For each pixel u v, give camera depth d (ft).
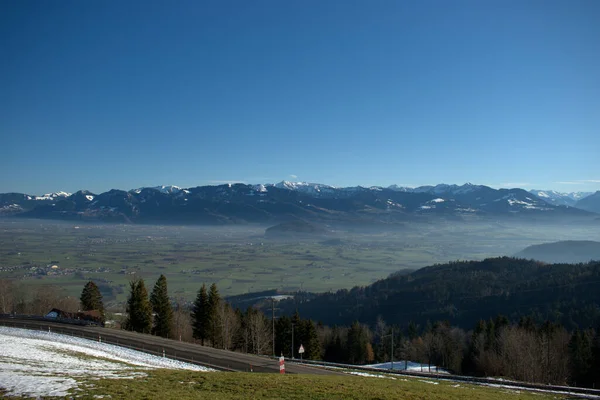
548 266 622.13
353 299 616.80
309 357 283.79
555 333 273.13
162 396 76.95
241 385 94.27
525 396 116.98
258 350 261.85
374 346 368.07
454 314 495.41
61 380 84.58
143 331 266.16
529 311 457.68
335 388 96.17
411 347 337.11
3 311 353.72
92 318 280.10
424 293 574.56
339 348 338.95
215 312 264.11
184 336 303.89
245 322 299.79
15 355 124.36
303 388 93.97
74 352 147.33
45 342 165.58
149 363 147.84
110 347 177.47
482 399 102.32
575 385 242.37
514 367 235.20
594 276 513.86
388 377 151.74
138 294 269.03
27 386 77.97
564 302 452.76
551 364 238.27
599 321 392.06
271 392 88.74
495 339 282.97
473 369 305.32
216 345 274.36
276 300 636.48
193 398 77.51
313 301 627.87
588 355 248.52
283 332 288.51
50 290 426.92
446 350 310.45
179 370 116.16
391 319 513.04
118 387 81.46
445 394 103.30
